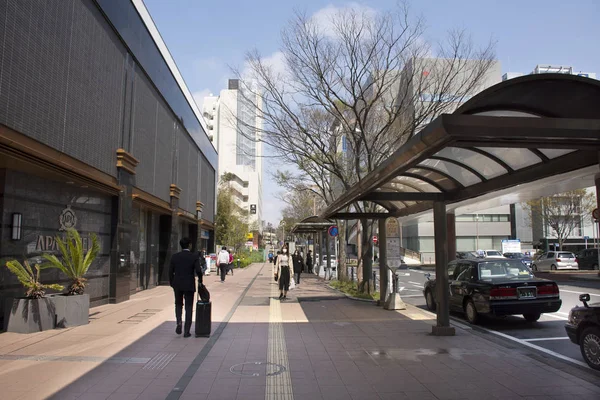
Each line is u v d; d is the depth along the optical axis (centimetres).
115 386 561
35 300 897
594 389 568
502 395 543
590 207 4362
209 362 684
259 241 9894
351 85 1541
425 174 936
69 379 587
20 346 772
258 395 537
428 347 801
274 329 970
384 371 644
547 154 715
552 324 1109
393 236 1324
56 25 991
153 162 1798
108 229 1368
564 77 530
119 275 1392
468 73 1988
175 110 2189
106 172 1298
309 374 626
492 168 823
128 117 1480
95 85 1209
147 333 900
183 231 2758
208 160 3447
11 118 823
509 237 6138
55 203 1084
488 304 1031
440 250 937
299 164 1859
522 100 597
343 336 897
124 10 1413
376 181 821
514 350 778
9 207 912
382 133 1689
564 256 3444
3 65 795
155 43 1783
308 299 1573
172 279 880
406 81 1617
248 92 1748
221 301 1504
